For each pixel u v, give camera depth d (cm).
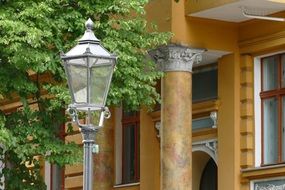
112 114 2786
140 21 2128
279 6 2286
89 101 1511
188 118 2403
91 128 1505
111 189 2748
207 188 2670
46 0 2020
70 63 1516
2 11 2000
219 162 2511
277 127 2416
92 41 1537
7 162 2355
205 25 2428
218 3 2292
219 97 2520
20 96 2119
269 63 2455
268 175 2377
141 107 2372
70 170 2966
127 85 2052
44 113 2131
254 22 2427
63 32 2078
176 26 2381
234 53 2480
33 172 2223
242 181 2452
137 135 2783
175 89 2392
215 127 2533
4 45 1978
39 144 2081
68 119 2150
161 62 2403
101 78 1520
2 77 2039
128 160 2797
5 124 2080
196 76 2616
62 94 2002
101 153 2725
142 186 2695
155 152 2680
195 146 2606
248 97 2467
